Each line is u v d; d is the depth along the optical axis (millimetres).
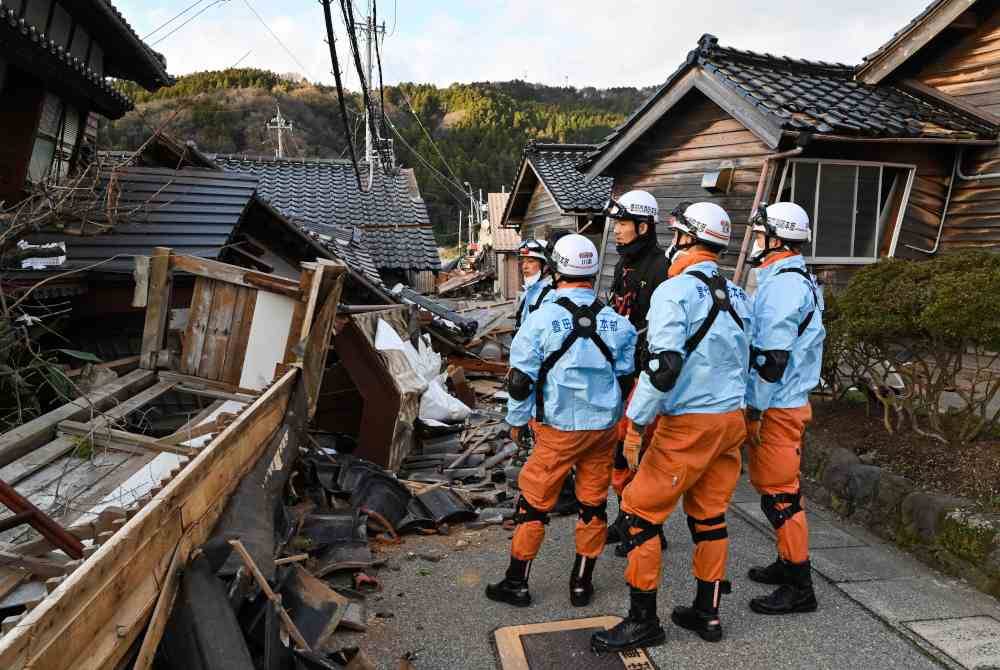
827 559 4062
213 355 4934
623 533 3191
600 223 13078
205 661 2045
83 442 3721
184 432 3945
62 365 4941
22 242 5656
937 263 4141
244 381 4891
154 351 4949
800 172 6746
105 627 1819
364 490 4723
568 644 3229
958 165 7141
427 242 19297
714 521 3213
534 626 3395
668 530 4637
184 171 8617
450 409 7457
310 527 4121
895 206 7152
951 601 3541
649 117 8062
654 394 2898
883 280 4344
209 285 4934
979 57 7148
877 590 3676
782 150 6523
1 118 6453
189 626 2156
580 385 3348
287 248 9562
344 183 20375
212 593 2318
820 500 4965
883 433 4930
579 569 3590
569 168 14555
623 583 3889
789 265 3570
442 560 4211
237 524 2773
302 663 2422
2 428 4316
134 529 2012
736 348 3057
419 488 5242
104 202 6922
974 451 4301
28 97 6512
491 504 5258
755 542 4402
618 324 3479
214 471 2805
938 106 7480
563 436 3416
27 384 4332
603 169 9109
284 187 19641
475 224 49125
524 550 3568
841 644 3193
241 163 20359
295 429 4414
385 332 6344
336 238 13922
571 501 5039
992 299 3594
